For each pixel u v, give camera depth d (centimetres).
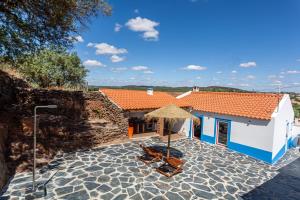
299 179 1158
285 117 1614
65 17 1116
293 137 1983
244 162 1366
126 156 1295
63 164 1121
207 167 1225
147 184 959
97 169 1081
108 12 1254
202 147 1638
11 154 1047
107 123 1708
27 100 1336
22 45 1153
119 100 1753
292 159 1559
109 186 916
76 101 1658
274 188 1031
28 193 823
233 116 1608
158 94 2278
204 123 1831
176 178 1046
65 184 909
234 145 1606
